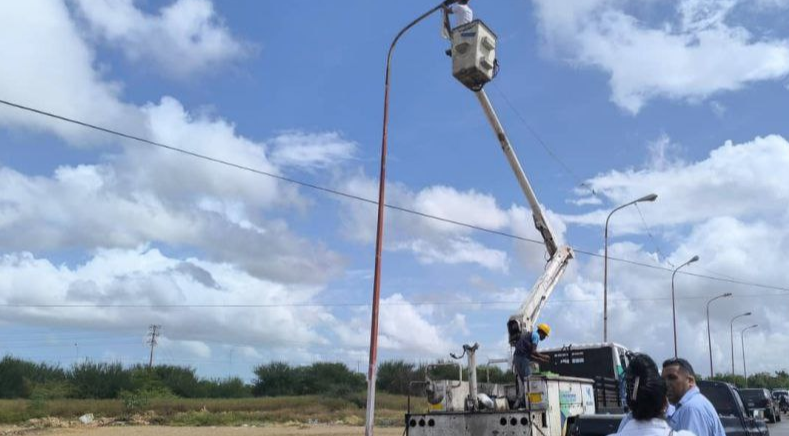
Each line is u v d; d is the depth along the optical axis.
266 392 69.12
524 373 12.40
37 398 44.41
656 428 3.69
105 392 54.22
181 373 64.38
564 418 12.40
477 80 14.86
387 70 16.50
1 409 37.25
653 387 3.74
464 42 14.44
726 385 11.00
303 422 37.97
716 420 4.89
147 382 56.72
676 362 5.11
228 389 65.44
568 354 16.19
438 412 11.81
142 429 30.77
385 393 59.97
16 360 55.53
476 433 11.39
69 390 53.16
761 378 100.00
